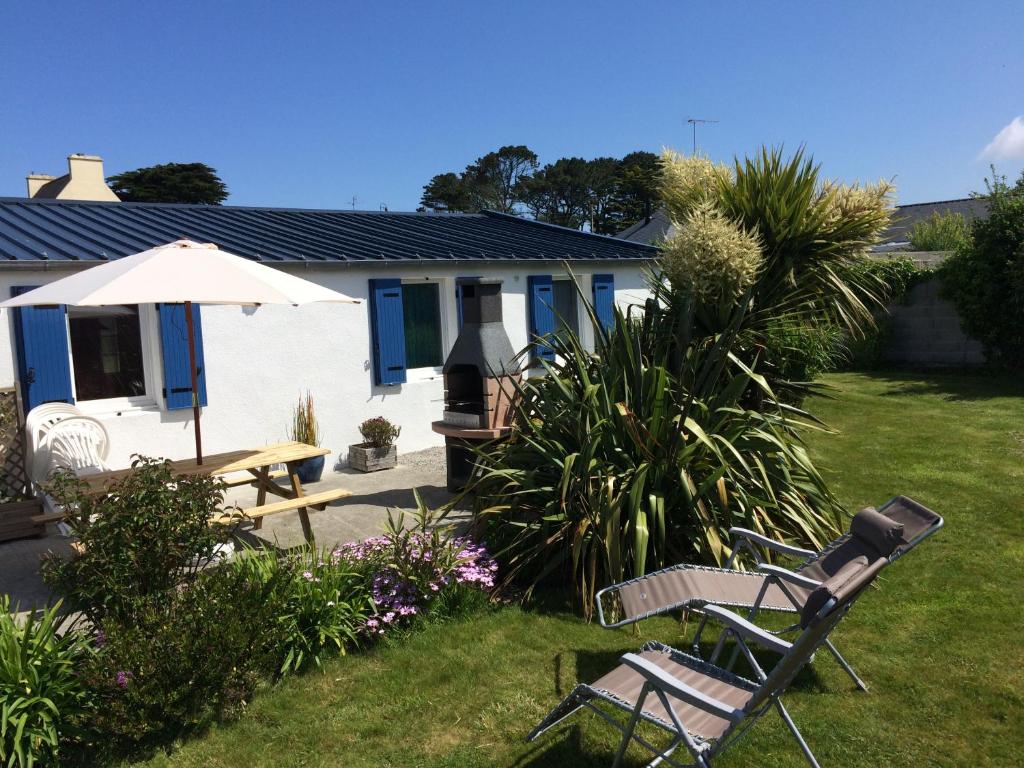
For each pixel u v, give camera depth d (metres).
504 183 83.75
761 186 6.65
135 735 3.29
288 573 4.21
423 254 10.16
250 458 6.12
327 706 3.69
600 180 78.81
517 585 5.09
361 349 9.52
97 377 7.68
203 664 3.47
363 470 9.08
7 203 10.22
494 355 7.26
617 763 2.96
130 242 8.40
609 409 5.25
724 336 5.54
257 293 5.21
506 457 5.58
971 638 4.17
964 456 8.30
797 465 5.54
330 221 12.52
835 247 6.52
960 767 3.10
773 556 5.17
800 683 3.79
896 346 16.42
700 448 5.12
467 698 3.74
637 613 3.69
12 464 6.95
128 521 3.74
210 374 8.21
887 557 3.30
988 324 14.65
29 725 3.20
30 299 5.12
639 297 13.31
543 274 11.68
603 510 4.77
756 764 3.17
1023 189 14.38
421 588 4.58
